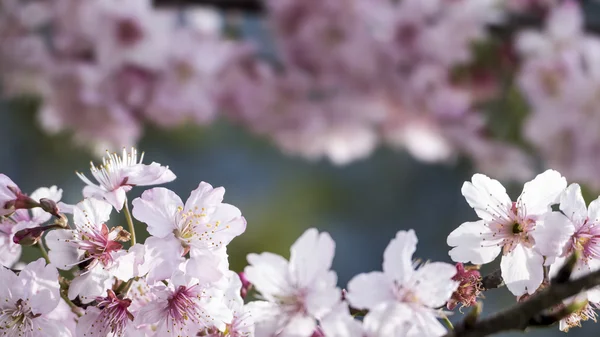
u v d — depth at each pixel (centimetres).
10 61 104
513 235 55
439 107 116
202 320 55
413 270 53
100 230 55
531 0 115
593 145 109
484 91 115
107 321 55
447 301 55
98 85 105
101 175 56
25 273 55
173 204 55
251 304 54
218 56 111
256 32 120
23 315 55
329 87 117
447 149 122
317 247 53
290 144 122
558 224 54
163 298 55
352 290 53
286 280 53
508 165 117
